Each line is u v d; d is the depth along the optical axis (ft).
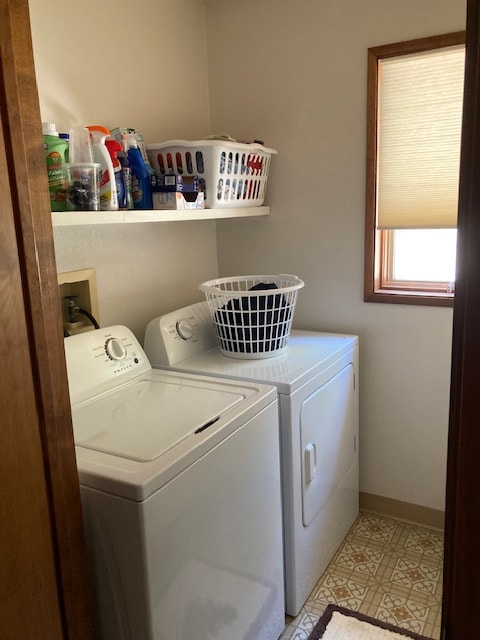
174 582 4.17
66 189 5.18
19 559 3.28
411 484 7.88
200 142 6.35
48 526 3.49
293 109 7.55
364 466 8.19
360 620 6.18
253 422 5.14
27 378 3.26
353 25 6.92
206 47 7.99
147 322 7.29
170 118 7.39
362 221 7.39
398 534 7.73
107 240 6.56
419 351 7.40
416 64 6.66
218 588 4.75
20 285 3.16
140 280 7.11
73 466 3.67
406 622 6.14
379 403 7.85
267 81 7.66
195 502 4.34
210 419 4.84
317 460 6.46
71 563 3.68
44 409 3.38
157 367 6.50
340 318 7.84
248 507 5.15
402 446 7.82
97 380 5.56
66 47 5.82
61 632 3.66
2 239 3.03
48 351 3.40
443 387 7.36
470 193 1.86
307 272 7.95
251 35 7.63
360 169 7.25
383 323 7.55
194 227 8.05
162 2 7.07
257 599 5.45
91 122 6.20
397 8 6.63
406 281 7.77
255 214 7.57
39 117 3.26
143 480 3.82
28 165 3.19
